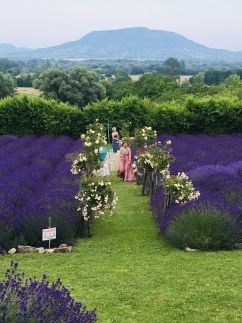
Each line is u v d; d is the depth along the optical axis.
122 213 13.66
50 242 9.88
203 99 33.06
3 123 31.75
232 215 10.10
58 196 11.89
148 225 12.14
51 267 8.03
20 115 31.73
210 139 28.23
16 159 19.61
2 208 10.48
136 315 5.91
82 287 6.89
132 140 20.48
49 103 31.97
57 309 4.29
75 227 10.66
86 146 13.56
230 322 5.73
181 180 11.19
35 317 4.11
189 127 32.25
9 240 9.56
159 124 32.25
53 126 31.78
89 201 10.73
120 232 11.40
